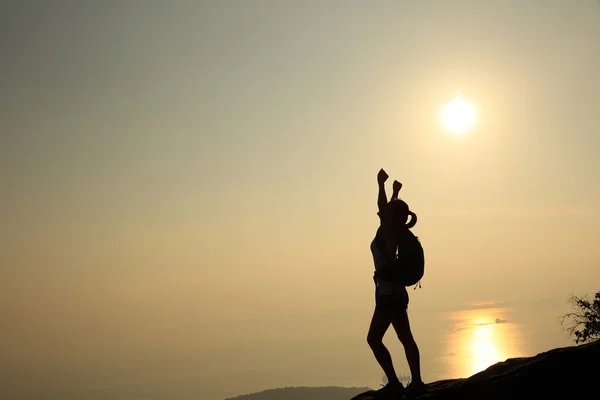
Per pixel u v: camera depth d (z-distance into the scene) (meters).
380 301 6.75
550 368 5.72
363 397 6.84
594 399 5.07
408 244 6.75
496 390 5.66
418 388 6.50
